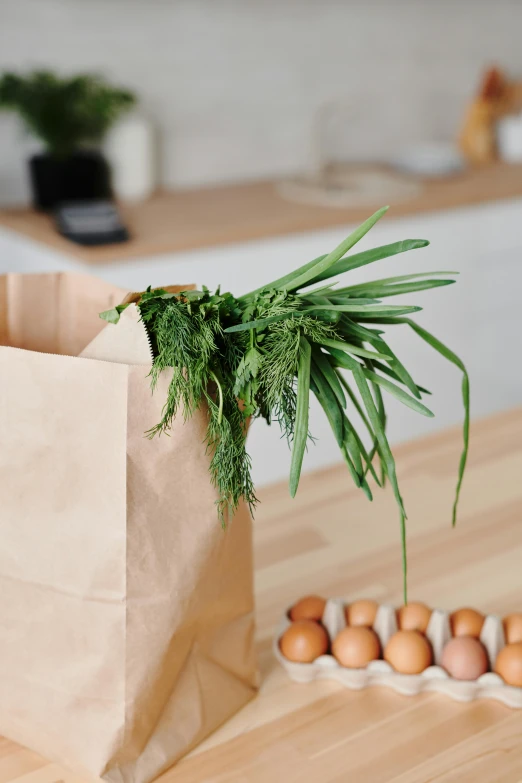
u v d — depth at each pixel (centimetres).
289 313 57
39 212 213
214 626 67
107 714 62
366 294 63
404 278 64
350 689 71
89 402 57
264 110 263
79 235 185
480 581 84
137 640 61
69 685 62
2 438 59
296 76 265
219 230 201
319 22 263
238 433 60
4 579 62
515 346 275
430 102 300
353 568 86
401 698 70
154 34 235
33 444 59
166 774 62
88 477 58
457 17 294
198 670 66
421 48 289
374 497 98
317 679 72
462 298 253
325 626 74
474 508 96
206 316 58
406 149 298
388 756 63
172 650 63
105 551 59
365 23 273
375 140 291
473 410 269
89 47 225
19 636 63
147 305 60
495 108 298
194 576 62
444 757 63
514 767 62
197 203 232
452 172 266
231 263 203
